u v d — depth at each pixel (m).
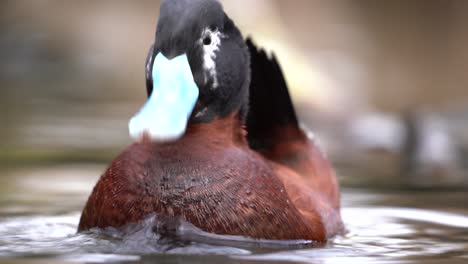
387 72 29.09
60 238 7.21
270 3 25.94
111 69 27.94
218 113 6.96
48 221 8.37
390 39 31.09
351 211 9.70
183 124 6.28
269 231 6.70
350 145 17.14
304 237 6.98
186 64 6.69
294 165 8.72
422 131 15.84
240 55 7.18
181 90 6.51
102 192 6.78
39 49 28.70
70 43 29.33
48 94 24.28
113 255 6.29
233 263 6.14
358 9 31.36
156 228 6.52
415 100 26.78
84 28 29.95
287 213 6.83
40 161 13.43
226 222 6.56
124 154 6.82
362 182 12.46
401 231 8.30
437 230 8.38
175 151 6.68
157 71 6.61
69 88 25.62
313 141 9.43
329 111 21.27
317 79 23.84
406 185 12.19
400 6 31.56
